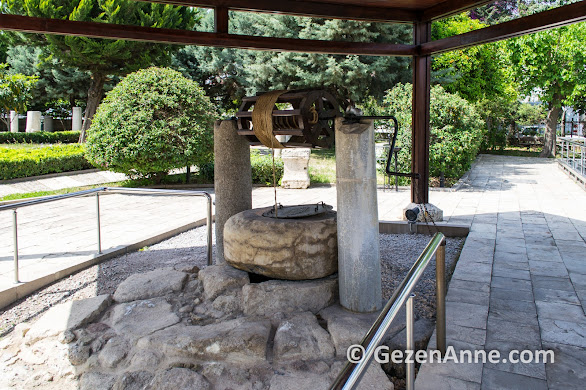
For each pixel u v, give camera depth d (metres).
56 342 3.12
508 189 10.20
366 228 3.08
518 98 22.94
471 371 2.56
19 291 4.02
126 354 2.97
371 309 3.15
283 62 15.88
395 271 4.48
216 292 3.44
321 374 2.69
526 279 4.13
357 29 14.71
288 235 3.23
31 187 10.59
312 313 3.18
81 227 6.66
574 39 15.03
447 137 10.11
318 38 15.13
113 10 14.91
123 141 9.77
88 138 10.11
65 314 3.38
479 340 2.93
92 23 4.41
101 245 5.56
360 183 3.04
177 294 3.62
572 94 16.22
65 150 12.84
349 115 3.10
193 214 7.68
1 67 18.33
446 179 11.53
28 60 20.08
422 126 6.21
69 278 4.53
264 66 16.14
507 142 23.44
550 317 3.29
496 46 17.88
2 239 5.91
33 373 2.97
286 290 3.22
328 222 3.35
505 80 19.06
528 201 8.52
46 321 3.30
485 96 19.30
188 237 6.30
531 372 2.55
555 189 10.08
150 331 3.08
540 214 7.20
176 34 4.71
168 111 10.31
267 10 5.04
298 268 3.24
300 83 16.09
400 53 5.80
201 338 2.89
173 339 2.92
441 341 2.75
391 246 5.53
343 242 3.15
